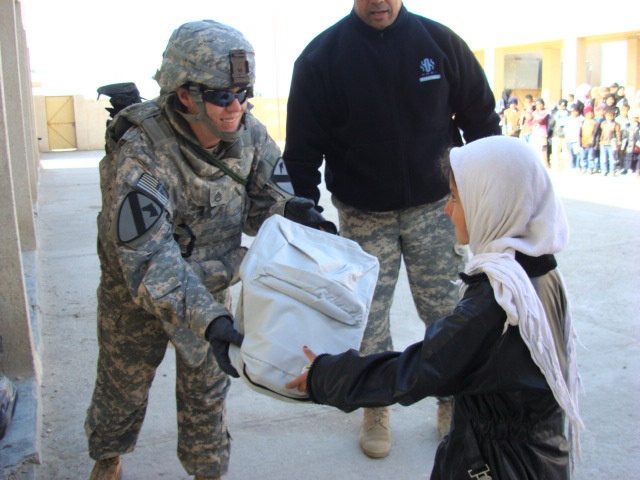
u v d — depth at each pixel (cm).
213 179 222
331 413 338
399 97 286
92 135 2534
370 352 308
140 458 294
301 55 296
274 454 299
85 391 354
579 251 664
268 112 2803
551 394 154
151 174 205
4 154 302
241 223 244
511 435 156
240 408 343
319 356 170
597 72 2834
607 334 438
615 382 367
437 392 155
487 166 157
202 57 199
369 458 295
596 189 1141
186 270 201
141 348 238
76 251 689
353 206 299
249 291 187
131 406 246
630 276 570
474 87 305
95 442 250
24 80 855
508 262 152
